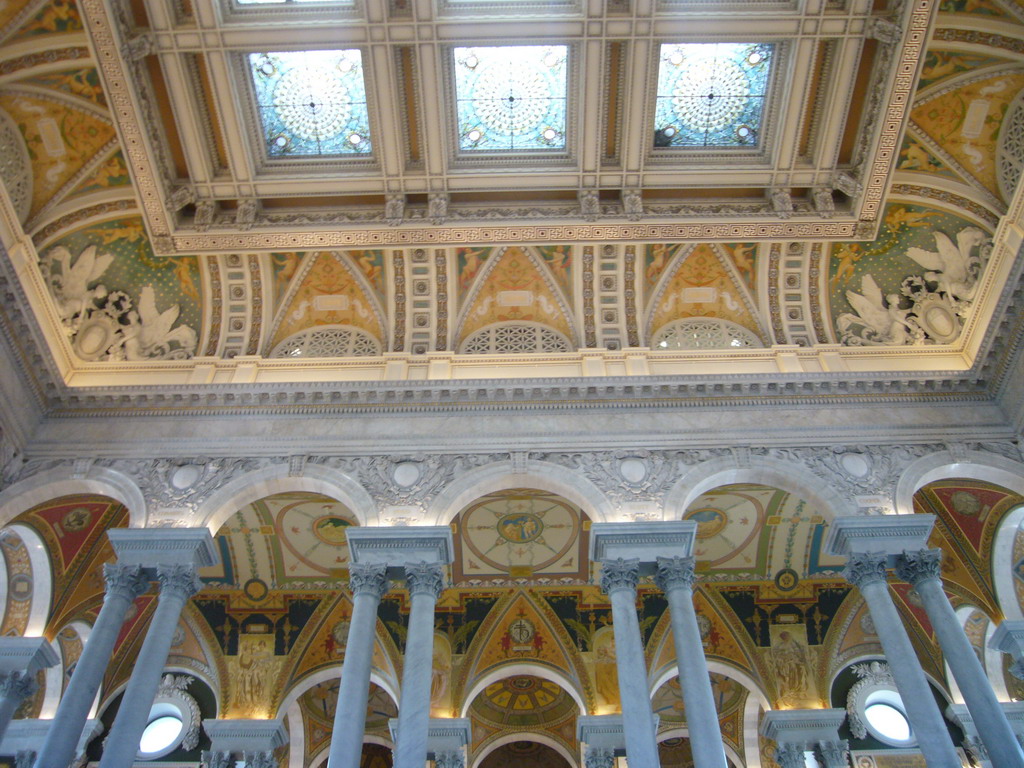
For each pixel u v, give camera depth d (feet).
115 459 54.03
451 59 51.83
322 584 67.26
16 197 52.44
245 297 62.03
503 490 59.77
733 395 56.85
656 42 50.75
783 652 66.18
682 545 49.39
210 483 53.01
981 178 54.75
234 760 61.57
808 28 49.75
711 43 51.37
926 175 56.49
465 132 55.16
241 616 67.10
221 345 61.11
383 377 59.26
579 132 54.34
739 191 57.98
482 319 63.41
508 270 62.59
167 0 47.83
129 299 61.00
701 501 62.44
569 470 53.42
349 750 41.96
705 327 63.16
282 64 52.24
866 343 61.05
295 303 62.95
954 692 66.18
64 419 55.88
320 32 49.60
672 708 73.51
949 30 49.62
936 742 41.57
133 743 41.88
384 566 48.75
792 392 56.95
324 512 62.39
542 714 75.41
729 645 66.54
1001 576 59.67
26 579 60.03
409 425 55.88
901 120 51.78
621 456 54.13
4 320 51.34
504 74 53.11
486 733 74.64
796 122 53.88
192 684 69.00
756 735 71.10
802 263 62.23
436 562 49.08
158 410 56.49
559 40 50.65
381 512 51.70
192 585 48.73
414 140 54.95
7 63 48.34
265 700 64.08
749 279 62.85
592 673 64.95
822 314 62.08
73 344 58.70
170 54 49.83
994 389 56.34
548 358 60.54
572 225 57.06
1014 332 54.24
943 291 59.88
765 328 61.98
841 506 51.62
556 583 67.31
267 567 66.39
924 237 59.88
